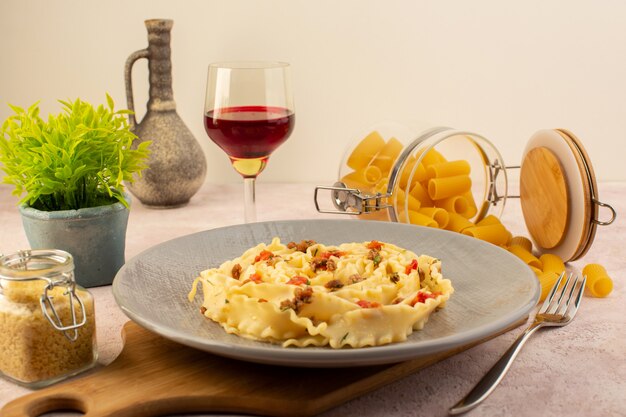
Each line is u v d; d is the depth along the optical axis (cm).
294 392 55
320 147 118
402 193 82
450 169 85
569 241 78
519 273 66
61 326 58
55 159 71
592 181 76
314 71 115
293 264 67
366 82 116
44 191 71
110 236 74
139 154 75
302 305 58
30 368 58
